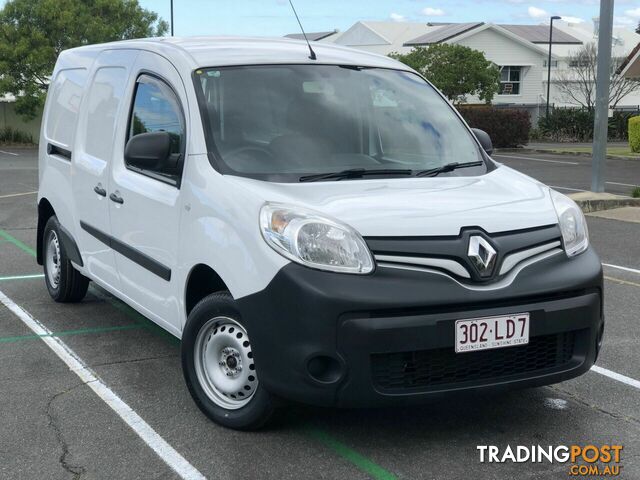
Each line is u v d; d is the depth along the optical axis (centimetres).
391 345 360
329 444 405
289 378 369
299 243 368
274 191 402
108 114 555
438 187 430
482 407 457
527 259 392
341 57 528
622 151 3009
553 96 5909
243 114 457
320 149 452
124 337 589
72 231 613
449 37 5500
